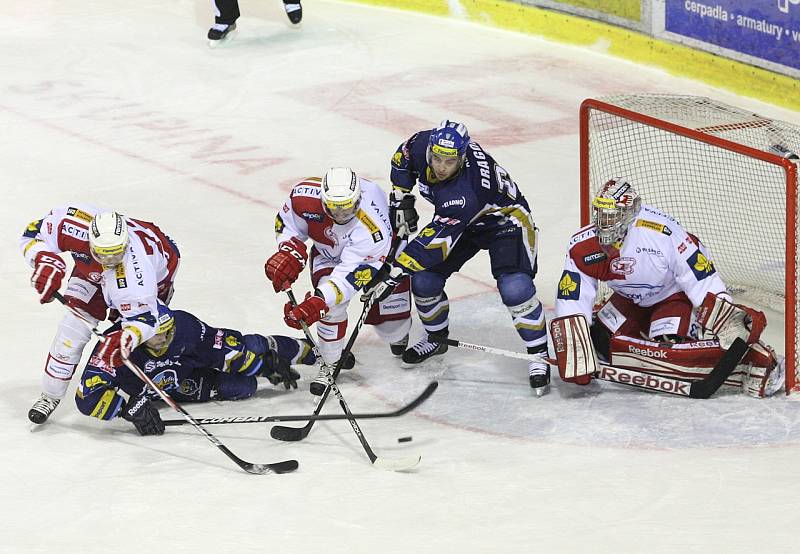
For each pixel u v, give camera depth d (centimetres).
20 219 2558
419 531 1280
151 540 1270
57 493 1403
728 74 3416
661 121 1922
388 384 1811
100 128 3200
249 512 1338
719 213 2289
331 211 1597
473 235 1794
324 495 1386
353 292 1666
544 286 2217
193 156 2983
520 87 3525
